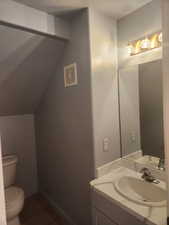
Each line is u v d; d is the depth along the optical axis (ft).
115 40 5.55
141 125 5.25
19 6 4.51
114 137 5.62
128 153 5.65
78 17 5.15
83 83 5.21
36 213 6.97
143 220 3.34
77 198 5.94
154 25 4.57
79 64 5.29
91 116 5.02
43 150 7.89
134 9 4.96
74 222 6.20
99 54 5.08
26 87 6.61
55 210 7.17
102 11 5.02
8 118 7.61
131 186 4.79
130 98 5.40
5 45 4.92
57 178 7.03
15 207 5.58
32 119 8.38
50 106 7.04
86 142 5.30
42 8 4.78
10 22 4.38
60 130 6.53
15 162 6.93
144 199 4.34
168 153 2.66
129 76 5.37
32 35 5.06
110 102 5.45
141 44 4.88
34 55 5.57
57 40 5.57
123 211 3.86
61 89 6.23
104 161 5.32
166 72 2.60
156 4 4.48
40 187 8.49
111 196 4.05
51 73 6.60
